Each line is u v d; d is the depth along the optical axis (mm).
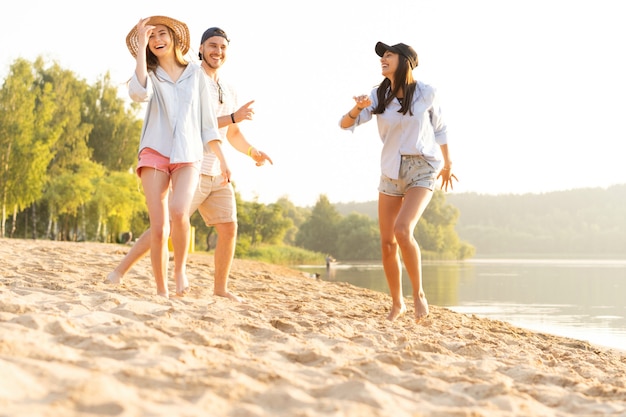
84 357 2395
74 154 46906
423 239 109750
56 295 4137
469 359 3449
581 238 172000
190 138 4855
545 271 39875
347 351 3248
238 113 5406
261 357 2857
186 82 4941
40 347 2369
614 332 9633
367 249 111125
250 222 86500
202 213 5543
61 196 44000
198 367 2439
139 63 4754
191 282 7039
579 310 13422
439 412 2098
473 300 16266
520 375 3070
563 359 4332
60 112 47031
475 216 190000
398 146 5293
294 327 3900
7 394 1771
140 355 2459
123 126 51531
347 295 8055
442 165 5375
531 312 12992
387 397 2215
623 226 176500
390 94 5270
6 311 3225
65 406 1700
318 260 72312
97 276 6238
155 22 4883
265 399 2053
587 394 2811
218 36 5445
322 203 119188
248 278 8680
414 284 5395
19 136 40062
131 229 55281
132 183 47312
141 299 4293
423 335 4414
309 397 2131
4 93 40969
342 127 5488
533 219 185750
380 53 5312
